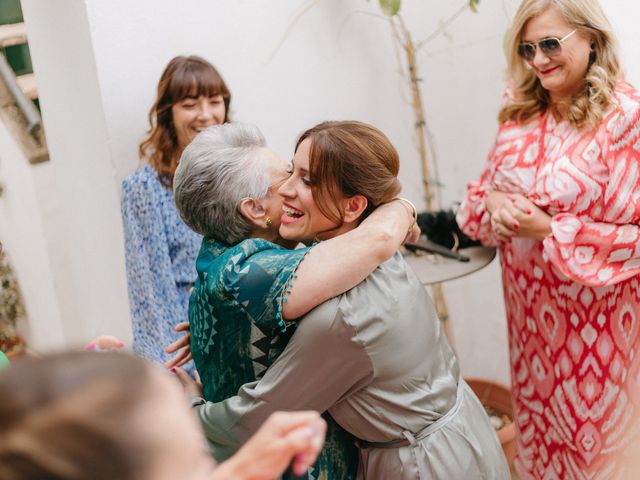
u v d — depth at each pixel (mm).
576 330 2018
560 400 2109
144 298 2242
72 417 505
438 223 2398
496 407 2777
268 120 2488
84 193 2506
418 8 2684
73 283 2914
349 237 1284
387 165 1317
